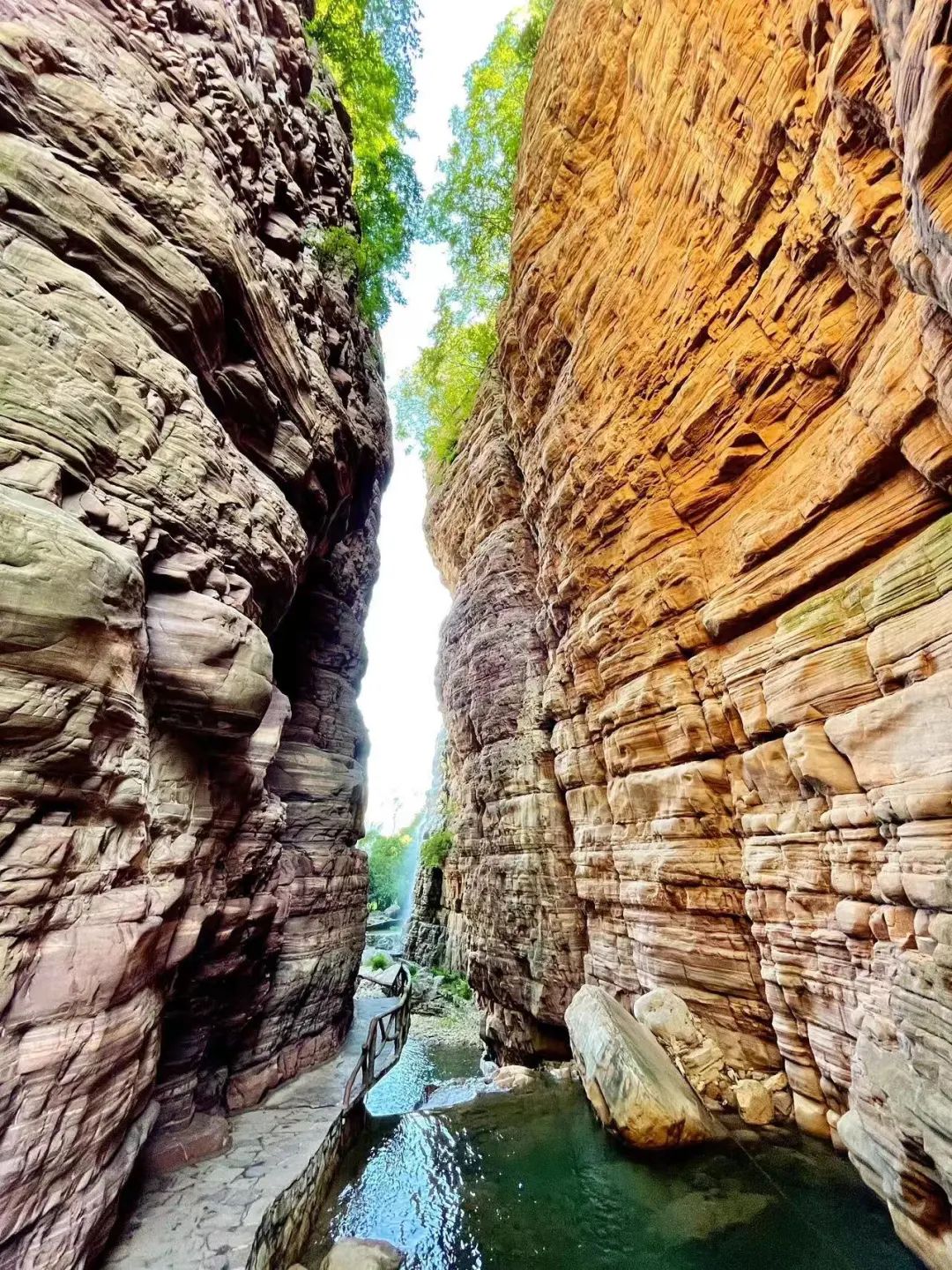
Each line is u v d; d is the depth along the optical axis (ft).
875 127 20.77
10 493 15.14
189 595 23.17
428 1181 30.01
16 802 14.23
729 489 35.22
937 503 22.86
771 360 30.45
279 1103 33.81
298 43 43.55
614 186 42.37
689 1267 21.11
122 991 17.02
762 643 30.25
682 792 36.37
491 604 78.33
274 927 34.78
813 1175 24.04
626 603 41.93
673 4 30.96
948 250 14.73
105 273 21.94
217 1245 19.58
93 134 22.36
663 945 37.68
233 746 27.12
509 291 60.54
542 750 63.41
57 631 14.90
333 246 45.21
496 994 67.10
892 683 22.94
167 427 23.17
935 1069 17.60
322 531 45.57
